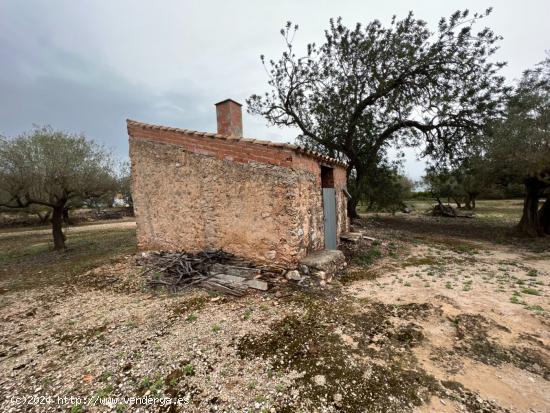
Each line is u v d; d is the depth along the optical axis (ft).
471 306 13.80
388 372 9.08
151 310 14.99
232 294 16.07
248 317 13.39
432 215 71.97
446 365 9.35
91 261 28.58
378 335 11.42
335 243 25.73
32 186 33.60
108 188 44.37
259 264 18.29
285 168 16.83
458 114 41.09
